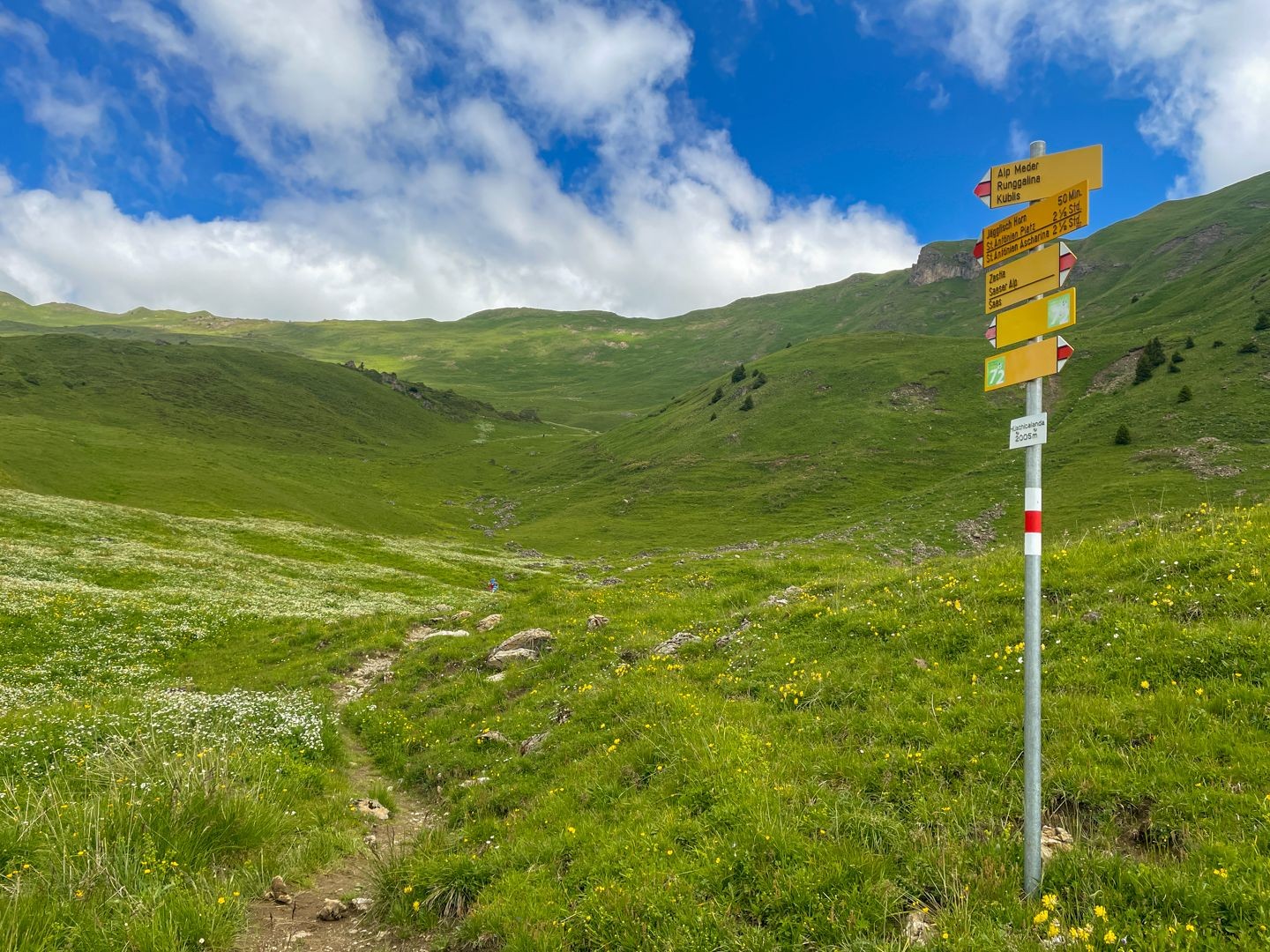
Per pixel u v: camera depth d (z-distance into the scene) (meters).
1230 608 10.59
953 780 8.45
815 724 10.70
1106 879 6.19
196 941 7.21
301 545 68.25
